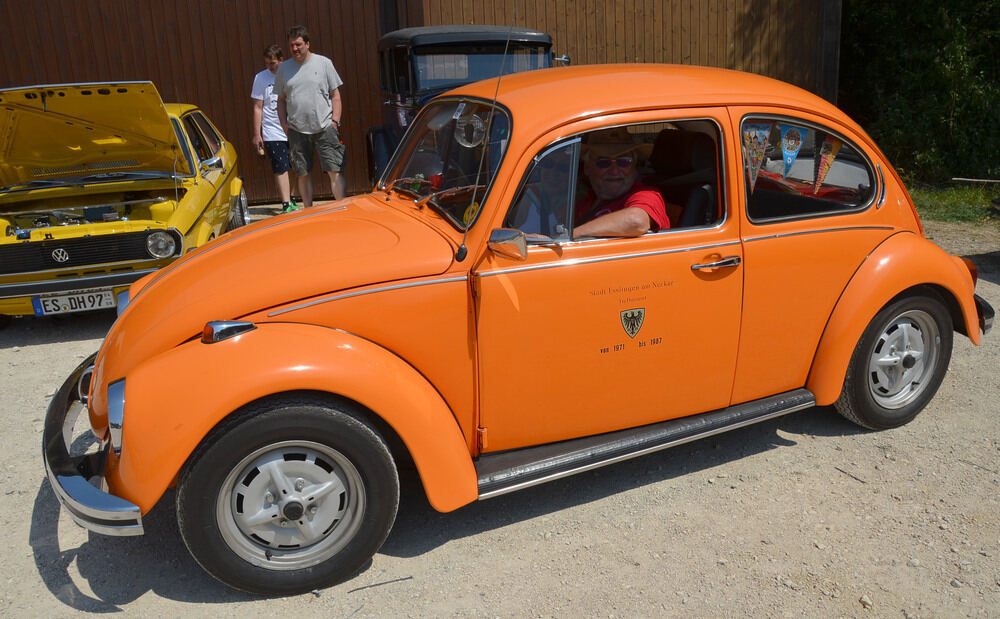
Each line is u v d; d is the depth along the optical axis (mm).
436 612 2951
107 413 2912
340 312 3004
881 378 4098
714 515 3531
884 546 3273
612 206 3504
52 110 5586
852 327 3816
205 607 3008
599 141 3387
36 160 6219
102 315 6723
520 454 3369
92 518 2715
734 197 3484
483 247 3105
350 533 3043
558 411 3381
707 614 2908
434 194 3523
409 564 3246
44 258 5695
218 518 2848
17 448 4320
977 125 11758
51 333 6277
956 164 11797
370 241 3242
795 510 3547
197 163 6910
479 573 3178
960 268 4172
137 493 2707
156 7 9820
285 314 2979
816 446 4113
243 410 2789
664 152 3629
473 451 3330
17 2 9422
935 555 3209
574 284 3232
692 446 4172
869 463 3926
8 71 9578
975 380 4848
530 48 8805
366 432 2920
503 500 3713
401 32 8867
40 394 5043
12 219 6066
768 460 3992
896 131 11859
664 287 3395
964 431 4219
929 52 12039
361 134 10930
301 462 2920
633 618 2895
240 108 10398
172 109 7293
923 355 4211
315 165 10836
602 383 3410
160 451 2691
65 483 2803
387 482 3014
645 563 3213
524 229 3184
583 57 11117
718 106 3447
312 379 2799
